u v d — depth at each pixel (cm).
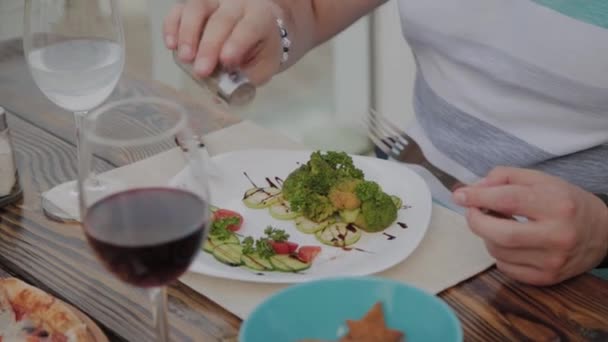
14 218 111
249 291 94
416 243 99
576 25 124
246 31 115
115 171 74
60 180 120
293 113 283
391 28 266
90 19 109
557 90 127
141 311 92
